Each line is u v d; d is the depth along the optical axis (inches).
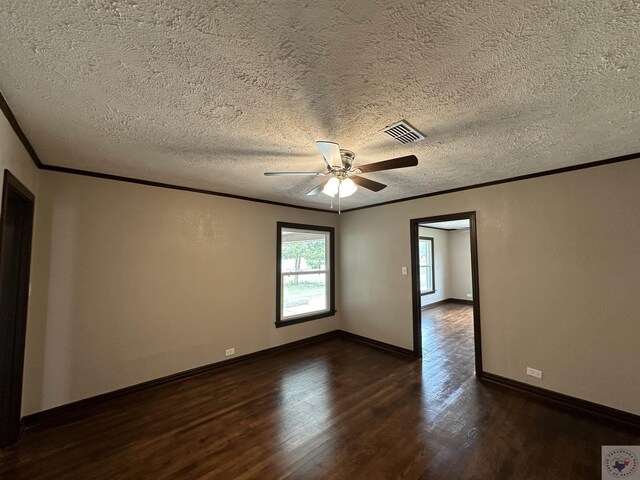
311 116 68.7
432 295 302.4
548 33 43.2
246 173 114.7
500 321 124.5
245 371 139.6
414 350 158.2
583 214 104.6
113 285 115.1
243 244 156.1
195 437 88.0
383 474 72.7
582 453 80.2
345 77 53.9
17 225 89.4
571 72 52.4
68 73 52.2
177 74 52.9
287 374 135.7
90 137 80.1
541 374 112.8
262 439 86.8
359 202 175.2
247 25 41.8
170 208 131.6
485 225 130.8
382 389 119.6
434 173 116.8
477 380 127.8
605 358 99.0
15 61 48.7
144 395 115.6
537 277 115.0
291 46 46.0
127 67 50.7
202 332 138.9
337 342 187.5
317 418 98.2
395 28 42.5
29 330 96.5
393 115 68.4
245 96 60.3
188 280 135.5
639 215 93.7
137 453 80.9
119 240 117.3
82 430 91.9
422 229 296.0
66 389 103.4
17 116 67.9
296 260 191.2
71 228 106.8
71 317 105.6
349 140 82.1
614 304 97.7
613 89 57.7
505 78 54.2
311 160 99.6
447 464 76.3
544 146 87.9
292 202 172.7
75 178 108.3
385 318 173.8
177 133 77.9
